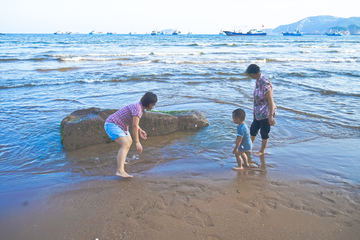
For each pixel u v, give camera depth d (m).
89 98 8.81
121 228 2.56
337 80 12.62
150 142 5.14
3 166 3.99
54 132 5.51
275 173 3.86
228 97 9.19
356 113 7.24
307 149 4.80
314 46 43.66
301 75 13.87
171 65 17.89
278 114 7.10
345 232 2.54
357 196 3.21
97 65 17.27
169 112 6.04
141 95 9.33
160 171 3.91
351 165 4.12
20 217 2.72
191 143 5.11
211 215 2.80
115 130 3.54
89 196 3.16
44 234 2.46
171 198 3.13
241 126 3.85
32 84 10.83
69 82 11.55
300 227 2.61
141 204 2.99
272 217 2.78
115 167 4.03
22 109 7.23
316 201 3.10
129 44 45.06
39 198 3.10
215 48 36.94
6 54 23.25
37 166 4.02
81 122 4.77
